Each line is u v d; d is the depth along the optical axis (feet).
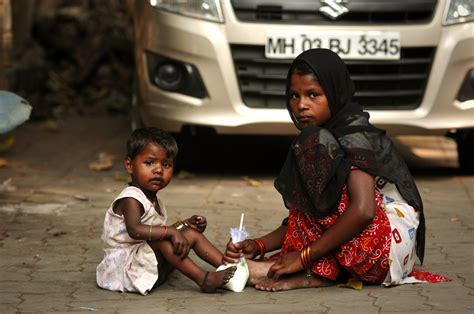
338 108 18.17
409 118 29.14
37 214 25.29
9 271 19.84
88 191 28.40
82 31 45.70
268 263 18.63
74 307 17.30
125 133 39.60
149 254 18.07
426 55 29.30
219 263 18.43
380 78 29.14
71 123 41.70
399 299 17.65
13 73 39.42
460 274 19.58
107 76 45.65
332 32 28.78
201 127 29.50
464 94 29.30
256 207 26.40
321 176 17.65
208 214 25.45
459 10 29.04
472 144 30.71
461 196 28.09
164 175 18.21
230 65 28.68
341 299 17.65
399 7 28.94
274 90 28.94
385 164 18.43
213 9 28.73
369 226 17.97
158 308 17.20
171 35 28.94
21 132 39.01
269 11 28.76
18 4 42.57
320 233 18.10
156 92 29.45
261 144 36.52
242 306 17.25
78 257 21.04
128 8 40.34
